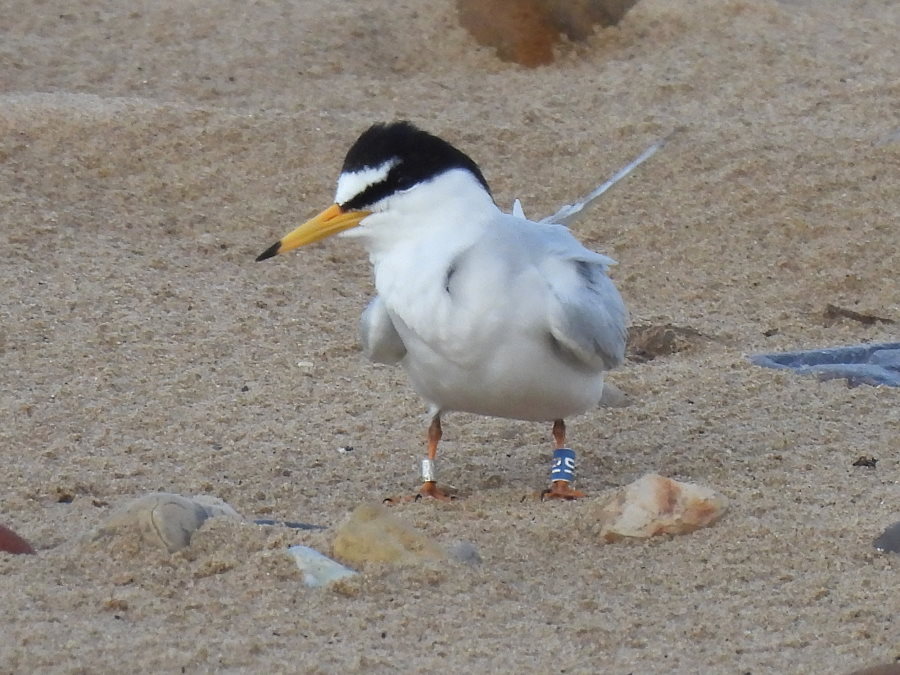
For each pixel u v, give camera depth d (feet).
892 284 48.03
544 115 60.95
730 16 69.77
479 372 29.68
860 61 66.08
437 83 65.10
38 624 24.73
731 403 38.50
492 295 28.78
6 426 36.06
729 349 43.45
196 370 40.50
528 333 29.22
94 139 56.85
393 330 30.96
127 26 69.62
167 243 50.93
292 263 49.88
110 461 34.14
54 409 37.37
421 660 23.86
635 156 56.75
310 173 55.52
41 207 52.16
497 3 67.62
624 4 69.10
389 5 70.85
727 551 28.30
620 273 49.52
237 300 46.24
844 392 38.99
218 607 25.63
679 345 43.55
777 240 51.01
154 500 28.40
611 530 29.09
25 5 71.05
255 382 40.01
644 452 35.12
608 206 53.31
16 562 27.40
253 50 67.26
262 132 57.82
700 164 55.57
